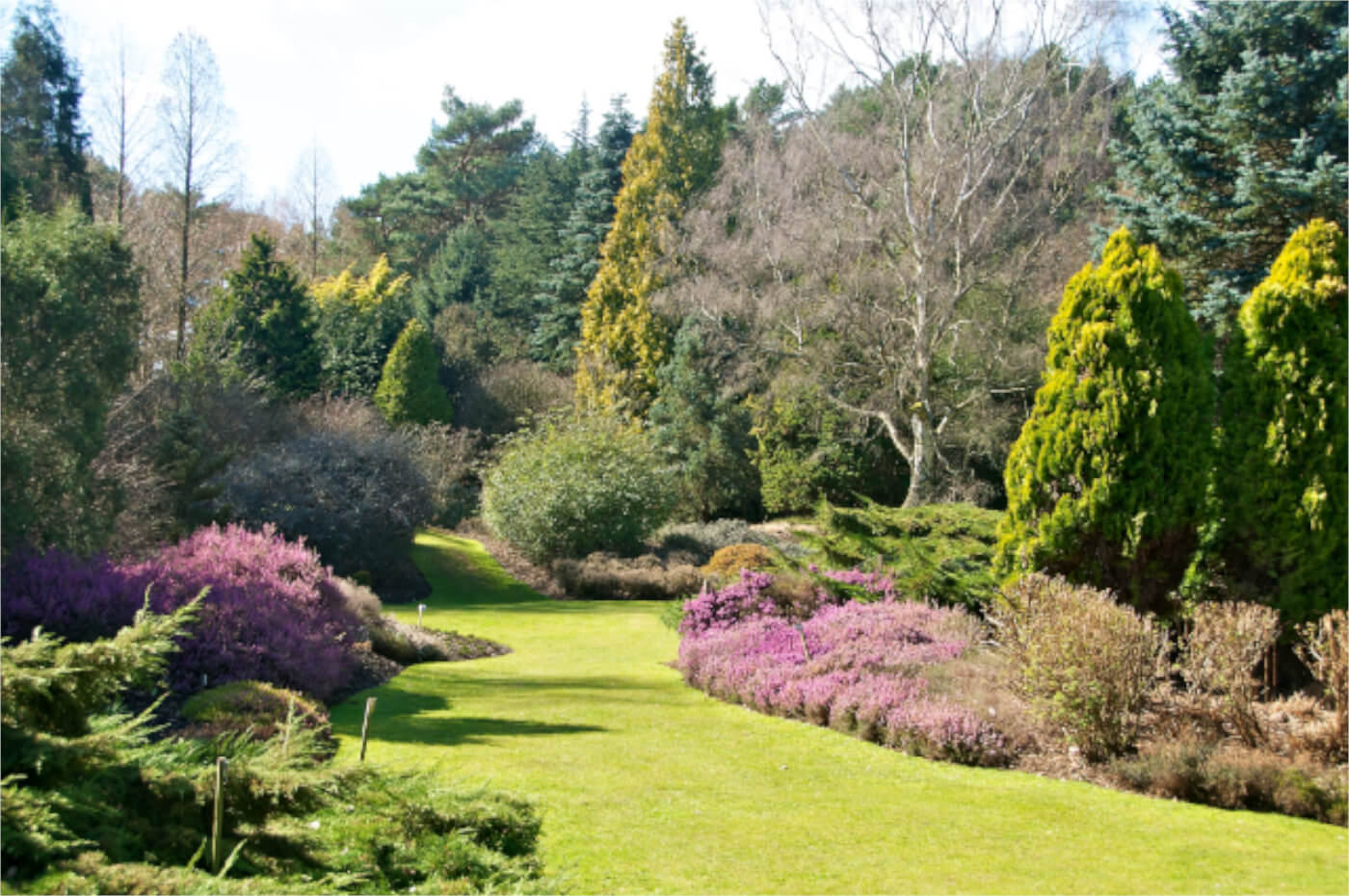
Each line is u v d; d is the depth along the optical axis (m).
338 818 4.19
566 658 13.39
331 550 21.02
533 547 23.97
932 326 25.16
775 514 32.41
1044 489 9.82
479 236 48.09
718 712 9.34
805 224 28.64
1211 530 9.80
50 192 25.19
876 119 33.91
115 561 13.24
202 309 31.52
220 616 9.19
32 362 13.80
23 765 3.25
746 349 31.53
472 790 4.66
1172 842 5.85
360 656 11.60
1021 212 27.12
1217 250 18.67
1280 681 9.52
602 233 41.53
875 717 8.24
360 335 38.72
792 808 6.28
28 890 2.82
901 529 12.62
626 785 6.59
